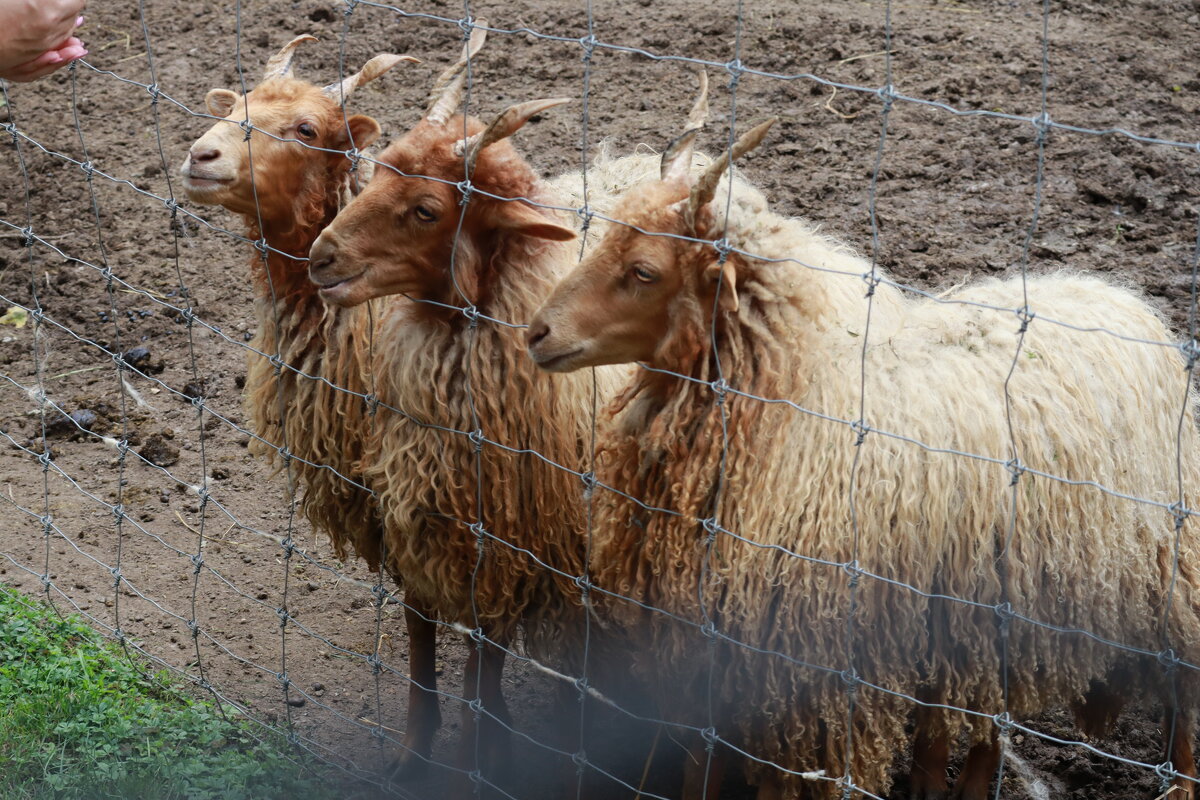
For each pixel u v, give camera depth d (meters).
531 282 6.19
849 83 13.19
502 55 14.04
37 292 11.57
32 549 8.90
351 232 5.96
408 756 7.30
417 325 6.32
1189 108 12.55
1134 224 10.94
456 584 6.59
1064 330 6.01
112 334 11.15
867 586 5.56
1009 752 7.25
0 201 12.63
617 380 6.54
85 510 9.34
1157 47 13.83
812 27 14.28
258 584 8.80
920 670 5.86
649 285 5.43
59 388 10.61
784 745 6.01
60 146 13.30
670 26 14.47
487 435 6.25
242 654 8.19
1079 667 6.03
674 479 5.71
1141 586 6.02
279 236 6.78
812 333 5.62
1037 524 5.70
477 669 6.95
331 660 8.20
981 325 6.01
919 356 5.83
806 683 5.75
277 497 9.62
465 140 5.88
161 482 9.70
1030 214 11.12
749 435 5.56
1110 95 12.77
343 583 8.88
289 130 6.59
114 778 6.81
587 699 7.21
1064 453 5.70
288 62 7.01
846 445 5.56
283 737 7.34
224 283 11.59
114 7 15.66
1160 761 7.14
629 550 5.97
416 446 6.40
